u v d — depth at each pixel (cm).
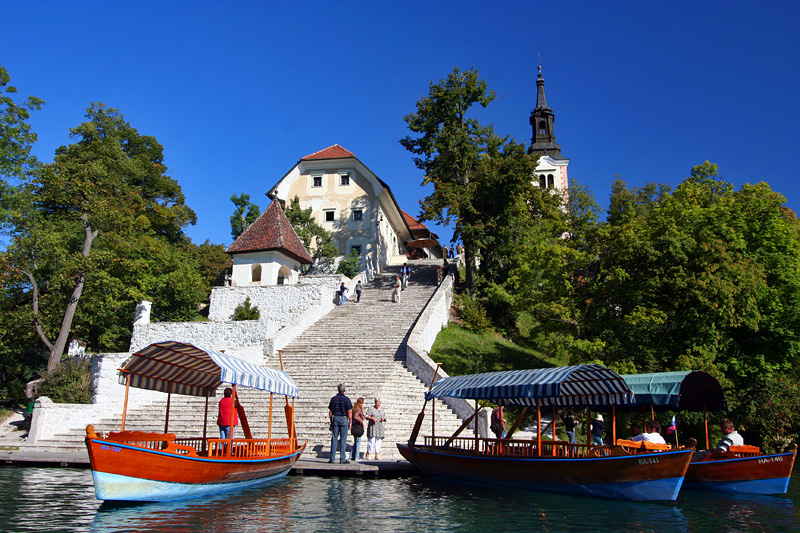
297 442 1695
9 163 3244
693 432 2472
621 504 1307
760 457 1512
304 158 5059
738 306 2408
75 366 2433
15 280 2862
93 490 1314
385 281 4434
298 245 3953
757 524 1127
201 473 1256
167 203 5094
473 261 4038
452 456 1552
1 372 3331
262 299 3503
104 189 3098
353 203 4912
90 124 4288
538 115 7844
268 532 966
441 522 1078
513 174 3759
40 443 2014
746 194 3209
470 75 4309
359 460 1764
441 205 3841
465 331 3462
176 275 3609
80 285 2794
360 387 2278
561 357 3262
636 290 2431
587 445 1510
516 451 1582
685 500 1393
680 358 2247
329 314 3453
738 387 2488
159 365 1481
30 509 1116
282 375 1585
